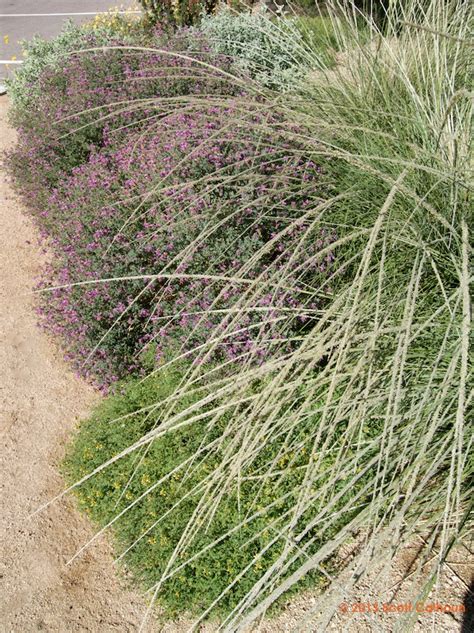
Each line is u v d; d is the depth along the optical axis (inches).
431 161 109.4
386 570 72.1
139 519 108.0
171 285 134.8
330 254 122.0
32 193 191.9
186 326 123.4
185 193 135.3
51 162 194.2
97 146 192.2
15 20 494.3
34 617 102.9
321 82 151.0
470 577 94.0
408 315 72.6
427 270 100.4
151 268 137.8
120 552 108.8
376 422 102.1
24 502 121.9
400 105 136.6
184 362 128.4
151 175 145.1
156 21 294.5
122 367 135.8
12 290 181.3
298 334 117.0
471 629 88.0
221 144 140.3
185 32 240.1
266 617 94.3
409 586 93.4
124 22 310.2
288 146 132.4
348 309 93.8
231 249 127.6
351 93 144.1
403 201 112.7
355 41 148.8
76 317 134.7
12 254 197.5
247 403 106.0
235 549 99.1
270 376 104.5
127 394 132.4
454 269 99.9
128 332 138.4
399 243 104.6
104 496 113.8
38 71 269.4
